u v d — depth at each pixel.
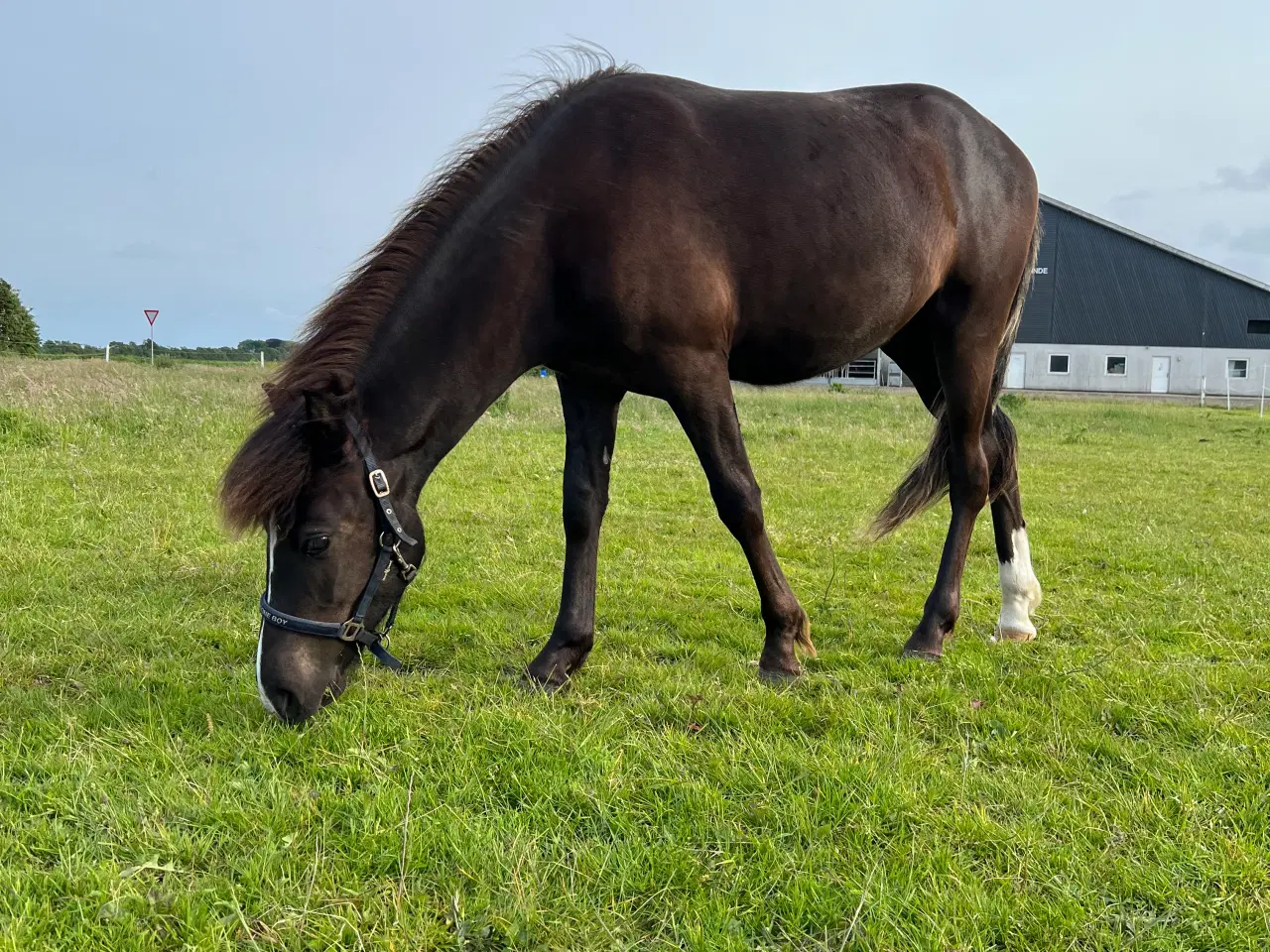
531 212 2.60
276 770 2.16
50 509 5.09
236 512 2.22
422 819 1.94
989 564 5.06
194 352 33.44
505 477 7.37
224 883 1.71
